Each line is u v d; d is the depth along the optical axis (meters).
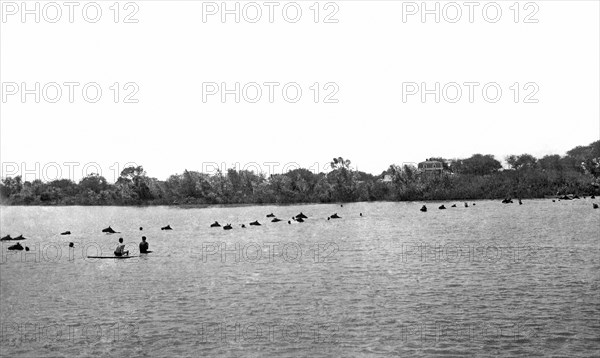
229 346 27.62
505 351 26.20
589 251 57.75
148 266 54.56
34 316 34.12
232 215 147.00
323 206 180.00
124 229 110.38
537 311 32.88
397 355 26.00
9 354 27.17
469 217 111.19
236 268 51.75
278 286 42.31
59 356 26.80
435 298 36.94
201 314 33.91
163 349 27.42
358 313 33.41
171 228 107.25
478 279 43.25
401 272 47.53
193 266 53.75
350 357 25.78
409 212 135.25
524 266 49.00
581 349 26.19
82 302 37.91
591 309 32.97
